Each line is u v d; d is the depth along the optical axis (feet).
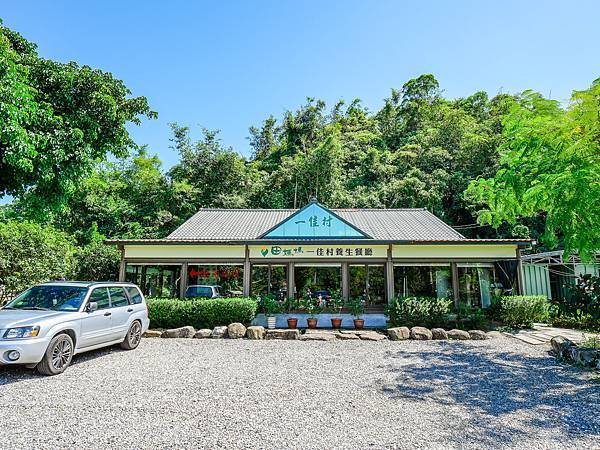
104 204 89.56
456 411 16.35
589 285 45.09
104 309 26.14
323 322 42.75
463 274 44.93
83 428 13.96
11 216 63.93
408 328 37.40
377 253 44.73
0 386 19.17
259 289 44.93
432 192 101.96
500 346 31.24
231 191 108.68
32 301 24.57
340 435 13.60
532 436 13.82
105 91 35.14
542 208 26.58
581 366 24.59
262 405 16.78
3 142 25.79
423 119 167.94
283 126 173.78
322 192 108.17
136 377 21.22
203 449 12.34
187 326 36.58
